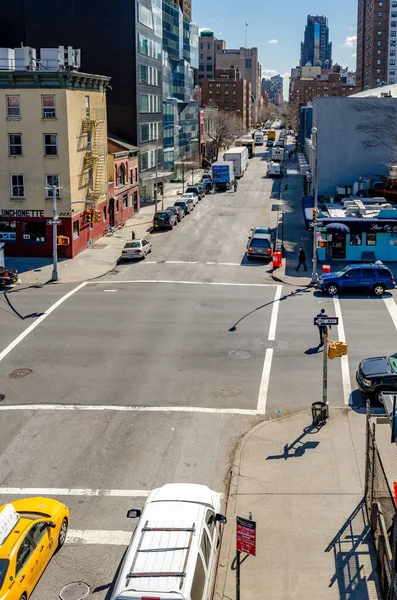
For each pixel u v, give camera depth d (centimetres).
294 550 1298
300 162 7838
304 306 3244
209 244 4944
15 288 3716
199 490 1312
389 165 5753
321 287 3472
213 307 3247
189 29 11312
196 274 4012
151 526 1124
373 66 19075
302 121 11225
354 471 1622
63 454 1797
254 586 1190
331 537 1338
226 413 2048
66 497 1575
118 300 3406
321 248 4303
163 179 7712
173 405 2114
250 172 10131
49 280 3881
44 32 6556
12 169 4394
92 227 4956
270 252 4309
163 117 8688
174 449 1820
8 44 6669
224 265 4259
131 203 6312
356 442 1789
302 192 7719
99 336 2809
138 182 6619
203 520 1160
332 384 2241
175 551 1052
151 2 7075
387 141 5975
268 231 4828
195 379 2323
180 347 2653
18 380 2339
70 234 4441
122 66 6538
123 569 1029
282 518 1420
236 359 2509
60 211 4403
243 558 1277
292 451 1748
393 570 1055
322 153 6044
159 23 7462
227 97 19762
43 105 4294
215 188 8000
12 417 2042
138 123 6669
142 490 1605
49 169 4369
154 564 1023
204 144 12650
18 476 1680
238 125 15475
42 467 1725
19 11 6612
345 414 1989
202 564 1065
